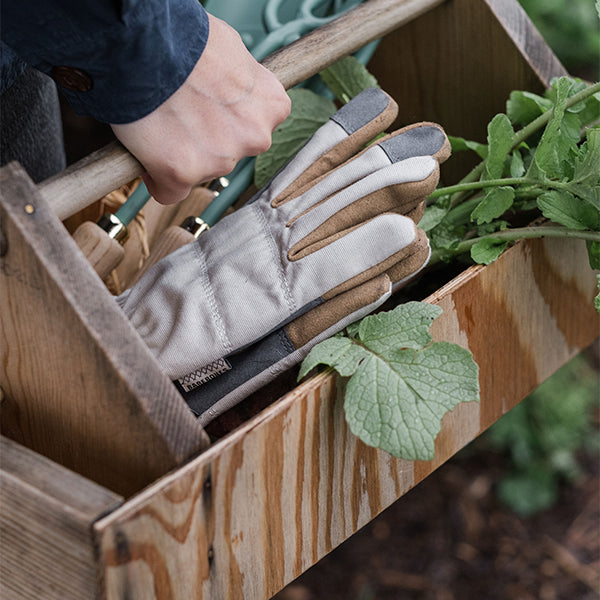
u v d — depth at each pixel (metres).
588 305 1.29
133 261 1.36
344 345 1.11
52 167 1.42
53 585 1.02
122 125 1.08
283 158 1.32
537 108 1.29
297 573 1.11
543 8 3.04
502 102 1.36
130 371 1.02
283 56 1.20
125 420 1.04
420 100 1.42
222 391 1.13
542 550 2.42
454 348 1.09
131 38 1.04
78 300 1.02
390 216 1.11
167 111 1.08
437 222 1.23
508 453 2.62
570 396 2.63
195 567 1.04
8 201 1.01
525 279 1.21
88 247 1.23
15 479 1.01
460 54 1.37
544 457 2.57
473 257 1.18
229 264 1.13
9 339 1.06
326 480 1.11
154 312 1.13
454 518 2.48
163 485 1.00
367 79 1.30
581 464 2.63
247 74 1.11
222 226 1.17
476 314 1.18
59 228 1.02
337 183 1.14
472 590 2.32
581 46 3.08
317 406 1.08
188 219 1.30
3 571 1.04
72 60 1.05
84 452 1.08
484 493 2.54
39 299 1.03
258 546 1.07
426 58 1.39
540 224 1.23
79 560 1.00
